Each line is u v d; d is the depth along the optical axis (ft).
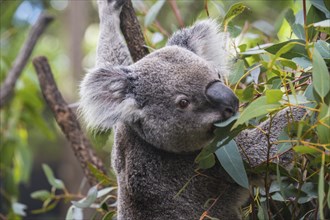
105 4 18.42
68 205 40.16
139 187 15.26
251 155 14.89
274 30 19.90
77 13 35.94
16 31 32.17
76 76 35.58
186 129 14.75
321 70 11.07
